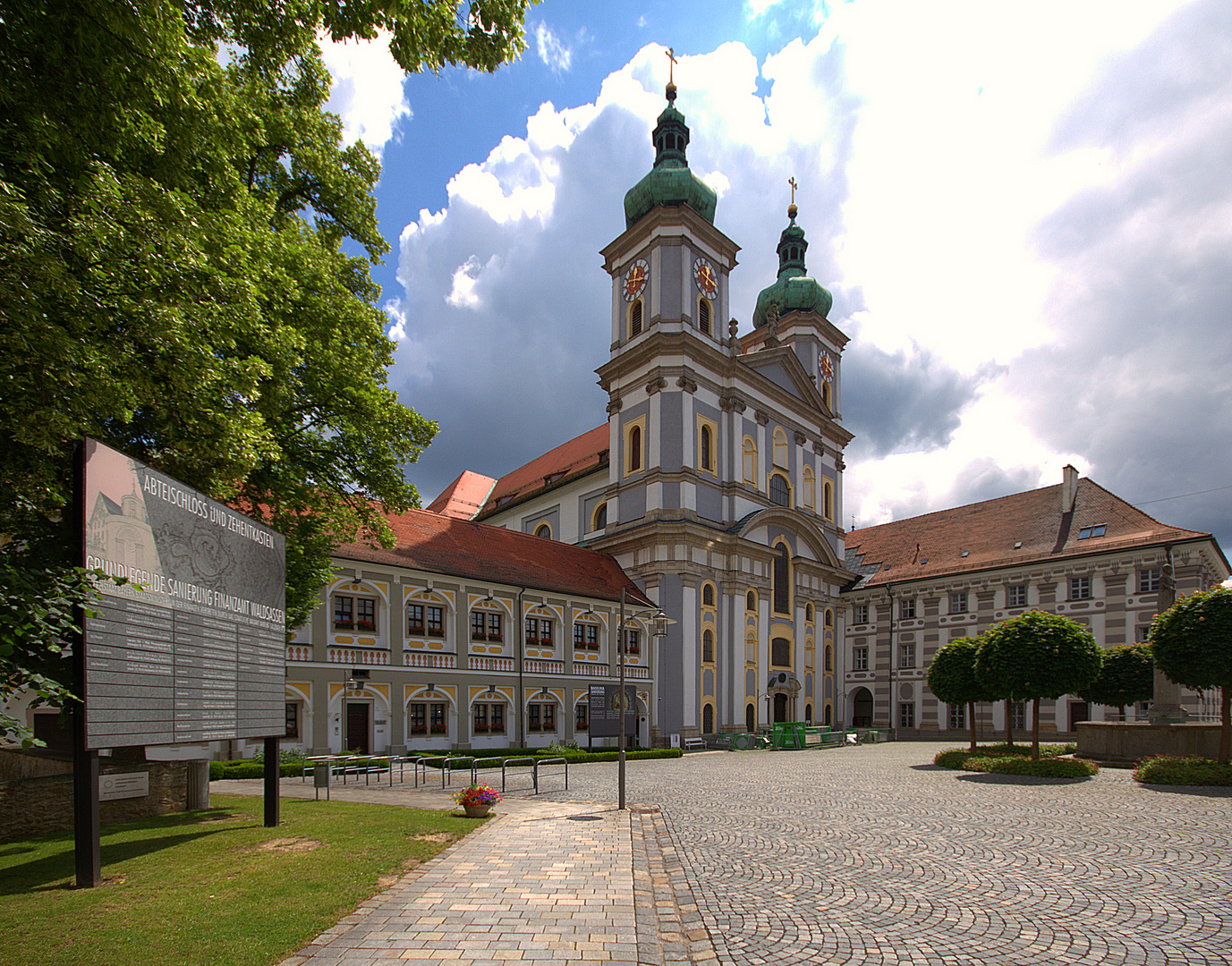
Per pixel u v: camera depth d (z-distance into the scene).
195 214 11.02
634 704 39.47
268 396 14.96
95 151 10.20
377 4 9.58
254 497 17.22
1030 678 22.91
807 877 10.22
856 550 63.25
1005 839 12.73
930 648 53.41
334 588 29.88
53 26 8.41
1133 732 24.70
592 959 6.86
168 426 11.32
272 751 13.38
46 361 8.86
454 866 10.39
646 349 46.78
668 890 9.48
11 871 9.78
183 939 7.02
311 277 16.97
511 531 42.66
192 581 10.99
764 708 46.88
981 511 56.53
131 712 9.54
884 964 6.98
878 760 30.34
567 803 17.48
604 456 53.03
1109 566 45.12
